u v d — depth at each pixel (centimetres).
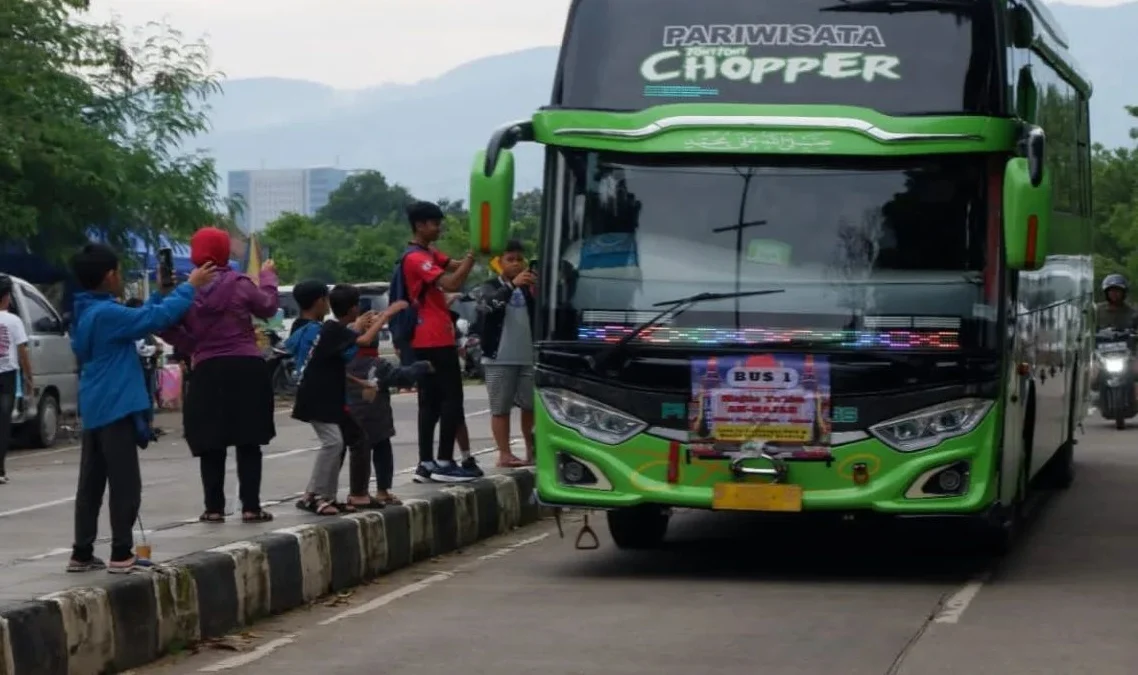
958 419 1101
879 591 1123
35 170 2886
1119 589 1123
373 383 1298
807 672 846
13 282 2336
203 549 1047
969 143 1100
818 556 1312
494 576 1233
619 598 1103
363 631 1004
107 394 956
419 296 1472
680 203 1137
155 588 942
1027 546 1359
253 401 1190
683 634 957
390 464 1326
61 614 854
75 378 2477
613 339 1136
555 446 1150
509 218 1132
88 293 977
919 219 1112
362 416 1298
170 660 940
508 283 1627
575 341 1144
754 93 1132
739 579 1193
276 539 1099
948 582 1168
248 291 1200
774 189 1127
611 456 1135
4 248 3038
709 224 1132
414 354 1480
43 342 2369
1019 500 1277
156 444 2395
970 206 1110
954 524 1273
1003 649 900
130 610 915
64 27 3072
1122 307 2559
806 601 1079
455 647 934
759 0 1154
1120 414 2512
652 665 869
